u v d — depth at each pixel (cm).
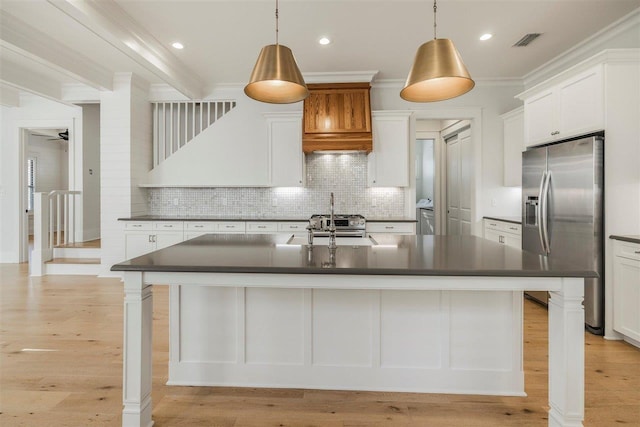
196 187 552
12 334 314
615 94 300
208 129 541
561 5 318
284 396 221
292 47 404
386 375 226
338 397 220
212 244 246
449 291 221
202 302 233
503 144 511
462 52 418
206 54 424
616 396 218
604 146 303
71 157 605
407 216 523
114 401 213
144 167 536
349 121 476
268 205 546
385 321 225
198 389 229
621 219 303
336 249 223
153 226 494
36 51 365
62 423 192
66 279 505
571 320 164
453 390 223
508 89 515
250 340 231
